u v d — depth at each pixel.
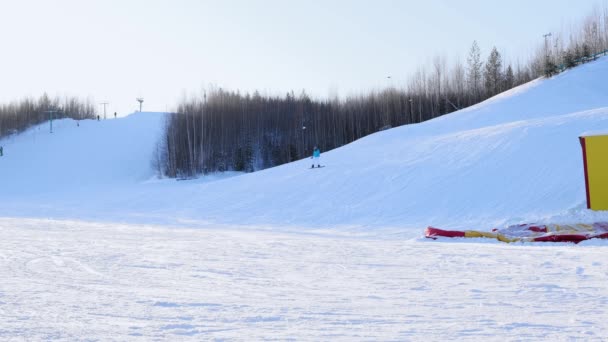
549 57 70.19
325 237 17.61
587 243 13.83
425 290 7.51
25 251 12.25
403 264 10.46
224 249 13.20
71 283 7.94
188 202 32.62
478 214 21.97
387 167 31.72
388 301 6.66
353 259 11.31
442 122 44.62
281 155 68.19
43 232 18.09
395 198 26.12
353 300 6.73
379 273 9.24
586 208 20.05
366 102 82.25
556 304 6.32
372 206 25.59
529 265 9.90
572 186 22.75
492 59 83.06
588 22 80.31
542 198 22.28
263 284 8.04
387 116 77.00
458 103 78.88
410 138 40.62
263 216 26.34
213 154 64.31
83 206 35.06
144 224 23.41
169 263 10.44
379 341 4.65
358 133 75.69
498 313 5.86
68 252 12.13
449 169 28.48
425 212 23.50
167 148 64.12
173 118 70.75
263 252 12.60
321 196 28.75
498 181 25.22
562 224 17.23
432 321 5.48
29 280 8.19
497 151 29.00
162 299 6.68
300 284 8.07
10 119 83.38
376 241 15.79
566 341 4.59
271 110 76.88
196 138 65.31
